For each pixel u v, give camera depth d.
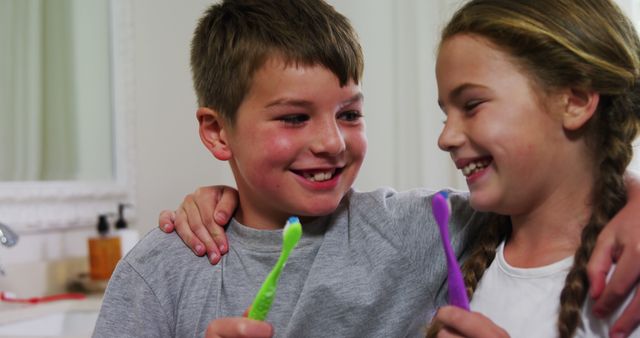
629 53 0.70
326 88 0.77
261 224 0.87
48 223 1.51
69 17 1.63
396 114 1.75
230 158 0.87
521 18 0.68
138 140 1.77
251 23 0.82
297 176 0.80
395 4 1.74
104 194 1.65
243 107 0.82
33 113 1.53
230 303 0.83
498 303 0.72
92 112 1.67
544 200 0.71
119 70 1.73
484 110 0.68
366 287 0.81
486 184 0.70
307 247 0.84
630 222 0.63
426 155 1.69
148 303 0.84
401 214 0.85
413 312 0.81
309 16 0.82
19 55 1.50
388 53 1.76
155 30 1.82
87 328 1.32
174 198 1.84
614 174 0.69
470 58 0.69
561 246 0.72
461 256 0.82
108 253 1.50
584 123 0.69
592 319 0.66
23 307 1.31
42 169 1.54
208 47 0.88
